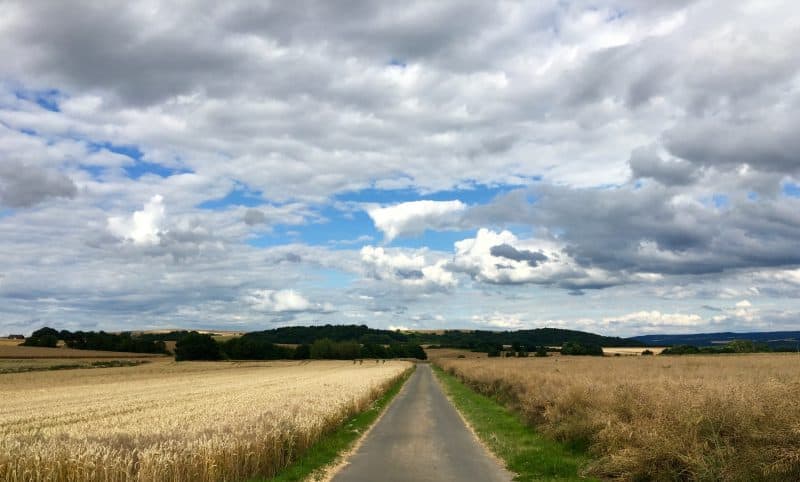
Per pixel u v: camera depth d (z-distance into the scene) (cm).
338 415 2172
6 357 10181
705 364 4612
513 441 1778
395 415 2706
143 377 6700
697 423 1068
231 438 1302
